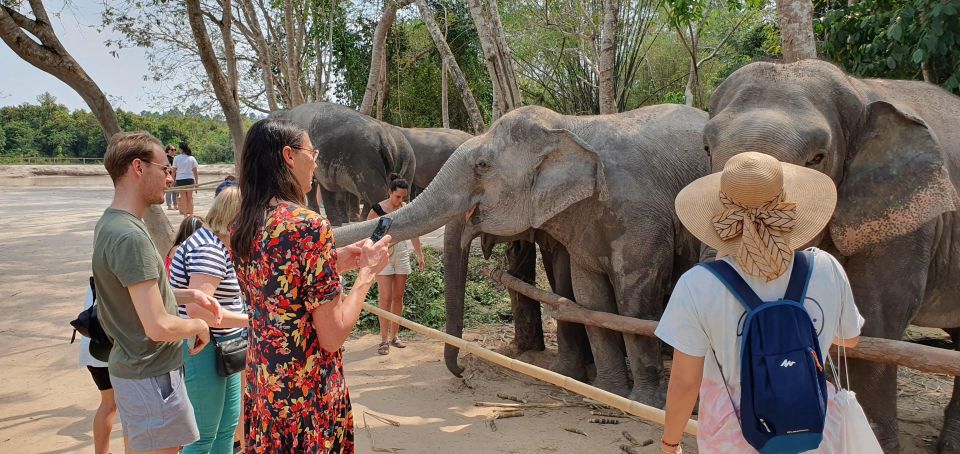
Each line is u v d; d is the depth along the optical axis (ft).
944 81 22.02
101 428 12.96
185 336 9.77
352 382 19.58
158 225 23.06
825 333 6.59
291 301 7.70
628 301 16.75
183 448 11.73
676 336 6.77
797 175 7.27
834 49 24.17
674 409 7.04
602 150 16.98
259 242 7.78
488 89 79.87
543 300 18.39
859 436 6.82
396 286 22.43
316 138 37.01
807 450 6.31
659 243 16.70
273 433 7.96
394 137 39.93
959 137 13.96
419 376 20.08
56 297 29.89
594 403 17.48
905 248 12.44
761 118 11.59
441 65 76.95
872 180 12.29
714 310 6.59
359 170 36.78
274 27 65.16
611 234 16.76
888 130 12.32
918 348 10.85
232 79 42.01
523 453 14.56
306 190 8.51
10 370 20.51
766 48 60.39
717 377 6.76
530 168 16.93
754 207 6.48
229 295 12.00
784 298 6.48
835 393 6.98
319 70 57.93
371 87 50.39
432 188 17.63
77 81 22.68
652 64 76.95
